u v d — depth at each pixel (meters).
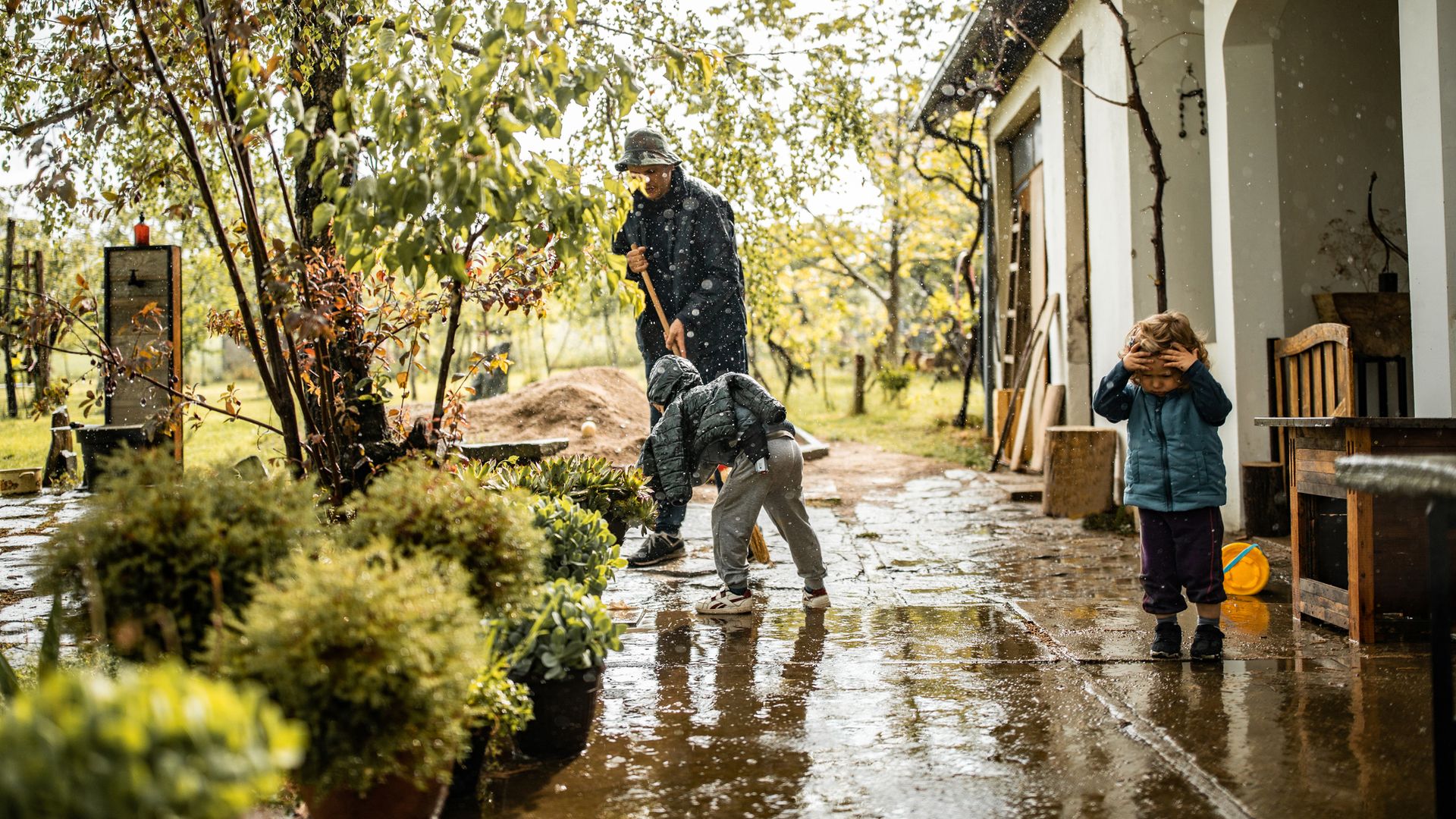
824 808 2.61
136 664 2.33
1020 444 10.86
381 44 3.36
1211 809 2.54
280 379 3.52
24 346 3.67
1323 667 3.77
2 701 2.38
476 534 2.73
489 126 3.01
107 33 3.47
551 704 2.93
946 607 4.95
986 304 13.50
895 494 9.37
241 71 3.17
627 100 3.56
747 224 8.54
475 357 4.24
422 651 2.05
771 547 6.73
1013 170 13.02
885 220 19.14
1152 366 3.90
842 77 8.12
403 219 3.04
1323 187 6.97
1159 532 3.97
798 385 25.78
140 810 1.22
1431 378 4.73
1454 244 4.61
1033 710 3.35
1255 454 6.76
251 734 1.33
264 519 2.38
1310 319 6.96
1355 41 6.95
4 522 7.27
